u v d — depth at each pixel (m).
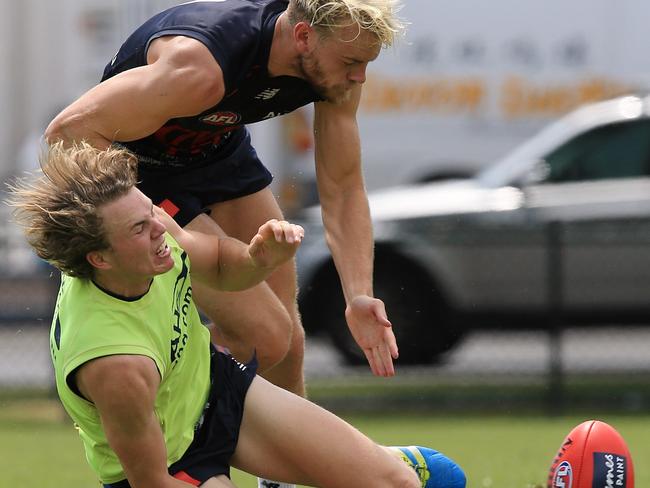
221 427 13.96
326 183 16.70
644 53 43.75
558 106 44.47
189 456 13.84
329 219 16.61
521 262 34.34
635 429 28.86
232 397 14.09
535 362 34.91
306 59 14.38
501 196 36.28
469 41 44.81
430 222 35.69
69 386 12.91
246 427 14.11
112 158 12.88
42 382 34.97
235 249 14.18
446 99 45.00
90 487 21.81
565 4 44.16
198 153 16.20
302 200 43.31
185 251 14.01
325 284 34.66
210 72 14.07
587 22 44.03
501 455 24.72
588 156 36.72
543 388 33.47
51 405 33.81
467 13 44.75
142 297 13.08
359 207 16.59
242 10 14.48
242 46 14.27
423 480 15.05
